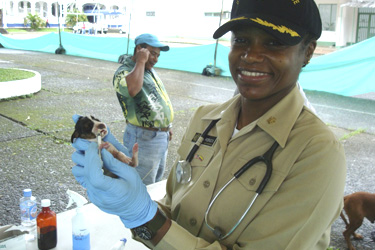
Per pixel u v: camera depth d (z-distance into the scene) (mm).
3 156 5477
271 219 1194
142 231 1229
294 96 1337
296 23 1202
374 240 3791
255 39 1245
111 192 1153
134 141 3652
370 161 5828
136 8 29781
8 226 2389
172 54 15164
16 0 35344
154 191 3080
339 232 3932
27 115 7773
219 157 1381
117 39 17281
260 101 1353
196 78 13203
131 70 3654
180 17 27734
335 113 8695
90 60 17312
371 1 16641
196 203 1379
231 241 1262
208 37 26453
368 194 3535
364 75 10406
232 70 1331
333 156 1175
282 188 1207
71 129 6930
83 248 2123
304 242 1158
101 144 1274
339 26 20797
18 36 29047
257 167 1268
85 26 31188
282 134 1257
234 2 1351
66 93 10117
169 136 3936
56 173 5023
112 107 8742
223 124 1439
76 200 2170
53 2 37000
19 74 10633
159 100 3641
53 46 20016
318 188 1151
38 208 4090
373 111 8961
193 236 1262
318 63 10969
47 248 2172
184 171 1456
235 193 1275
